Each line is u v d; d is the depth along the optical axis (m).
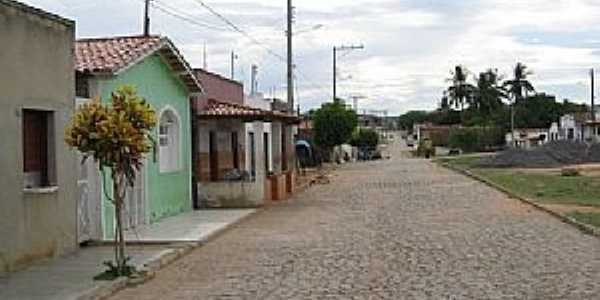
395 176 53.25
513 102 137.88
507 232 20.70
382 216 25.75
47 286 13.47
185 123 27.81
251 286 13.61
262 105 49.81
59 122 16.83
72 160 17.38
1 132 14.43
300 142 61.00
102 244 18.92
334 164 77.06
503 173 52.22
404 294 12.47
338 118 72.06
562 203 28.73
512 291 12.52
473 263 15.49
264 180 30.83
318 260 16.39
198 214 26.80
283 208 29.72
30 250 15.40
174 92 26.59
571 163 65.19
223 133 30.69
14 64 14.96
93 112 14.31
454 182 45.00
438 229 21.66
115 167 14.42
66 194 17.08
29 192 15.38
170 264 16.53
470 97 148.88
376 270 14.88
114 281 13.87
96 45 23.02
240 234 21.59
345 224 23.42
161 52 24.58
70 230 17.27
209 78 32.06
